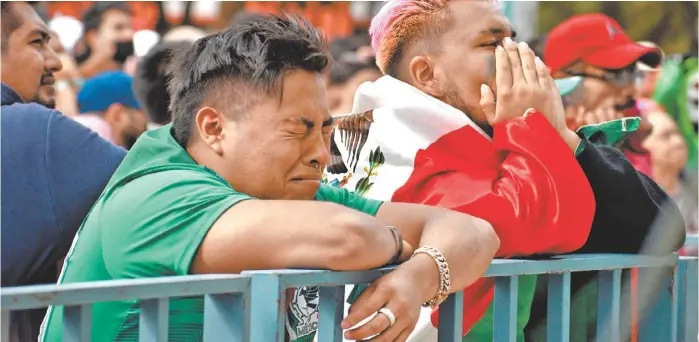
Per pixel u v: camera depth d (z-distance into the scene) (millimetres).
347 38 11867
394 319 4363
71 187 5895
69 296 3631
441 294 4672
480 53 6375
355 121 6559
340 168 6520
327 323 4438
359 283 4449
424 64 6523
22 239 5754
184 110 4906
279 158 4715
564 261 5520
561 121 6203
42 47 6590
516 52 6285
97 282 3789
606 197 6172
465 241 4848
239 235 4309
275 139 4699
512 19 10133
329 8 14148
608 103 8547
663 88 10539
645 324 6543
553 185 5719
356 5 14219
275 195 4793
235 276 4105
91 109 11008
